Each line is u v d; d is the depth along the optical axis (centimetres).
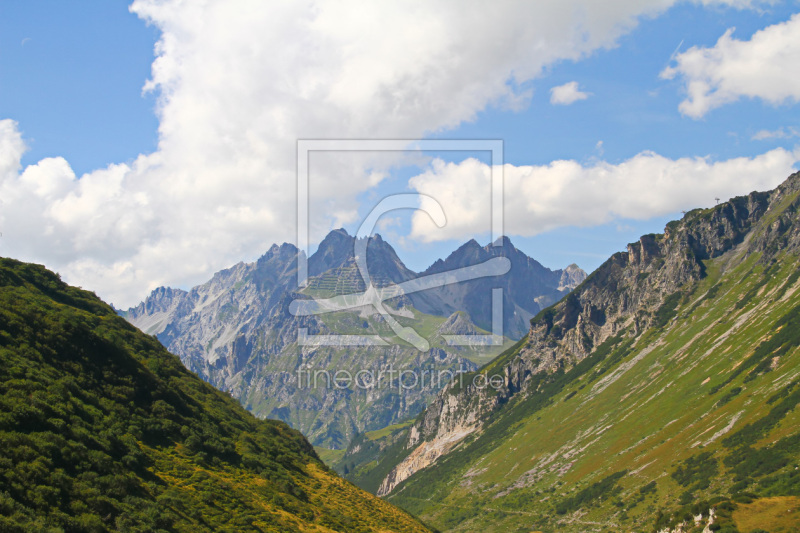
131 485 9888
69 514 8056
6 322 11956
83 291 17138
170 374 16462
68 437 9831
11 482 7919
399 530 15300
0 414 9131
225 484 12275
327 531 12669
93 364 13000
